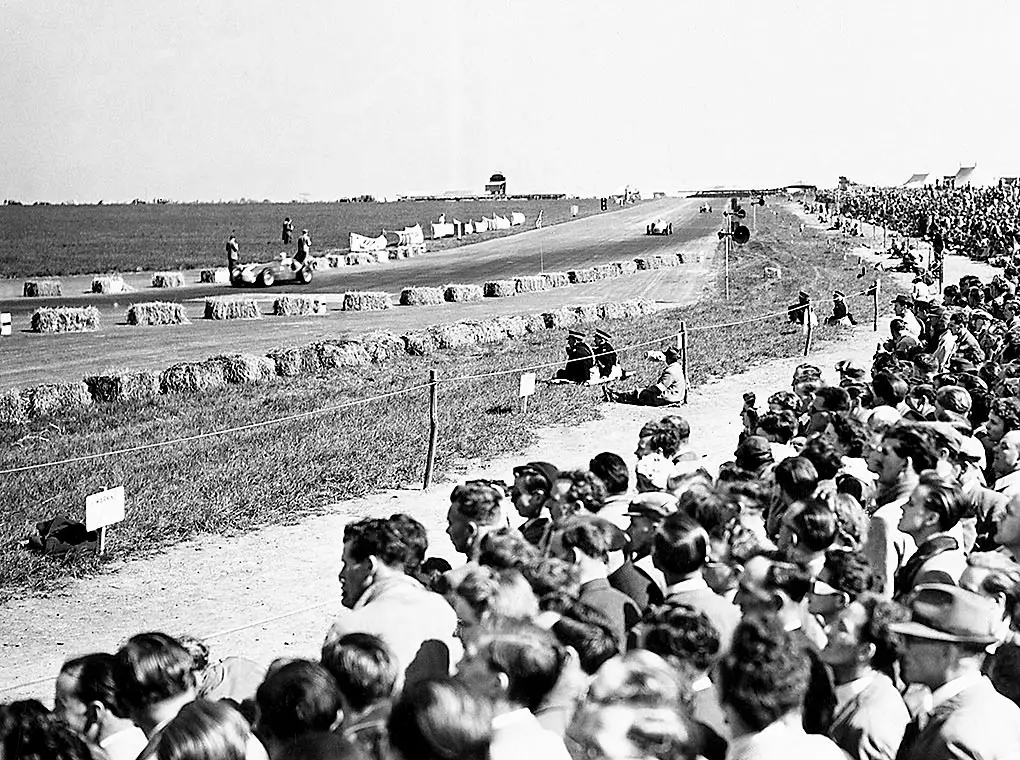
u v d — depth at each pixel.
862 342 33.00
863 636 4.98
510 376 26.25
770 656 4.09
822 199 156.75
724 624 5.69
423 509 14.80
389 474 16.50
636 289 53.38
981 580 5.73
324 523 14.07
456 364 28.89
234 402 23.12
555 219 142.50
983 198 100.00
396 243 91.88
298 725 4.05
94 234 111.00
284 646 9.95
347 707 4.55
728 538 6.72
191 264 72.81
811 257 71.88
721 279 57.97
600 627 4.82
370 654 4.61
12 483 15.56
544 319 37.81
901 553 7.32
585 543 6.22
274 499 14.91
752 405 13.60
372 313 43.22
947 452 8.44
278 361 27.20
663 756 3.86
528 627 4.41
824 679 4.25
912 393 12.05
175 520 13.80
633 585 6.66
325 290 52.50
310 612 10.84
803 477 7.54
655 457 9.33
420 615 5.66
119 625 10.48
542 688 4.21
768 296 48.44
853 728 4.91
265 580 11.84
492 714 4.04
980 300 28.83
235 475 16.08
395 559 5.91
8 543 12.67
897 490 7.95
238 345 33.19
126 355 30.86
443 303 47.41
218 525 13.77
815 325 35.59
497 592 5.48
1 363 29.19
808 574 5.48
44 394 21.94
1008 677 5.44
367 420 20.59
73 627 10.42
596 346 25.20
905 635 4.89
